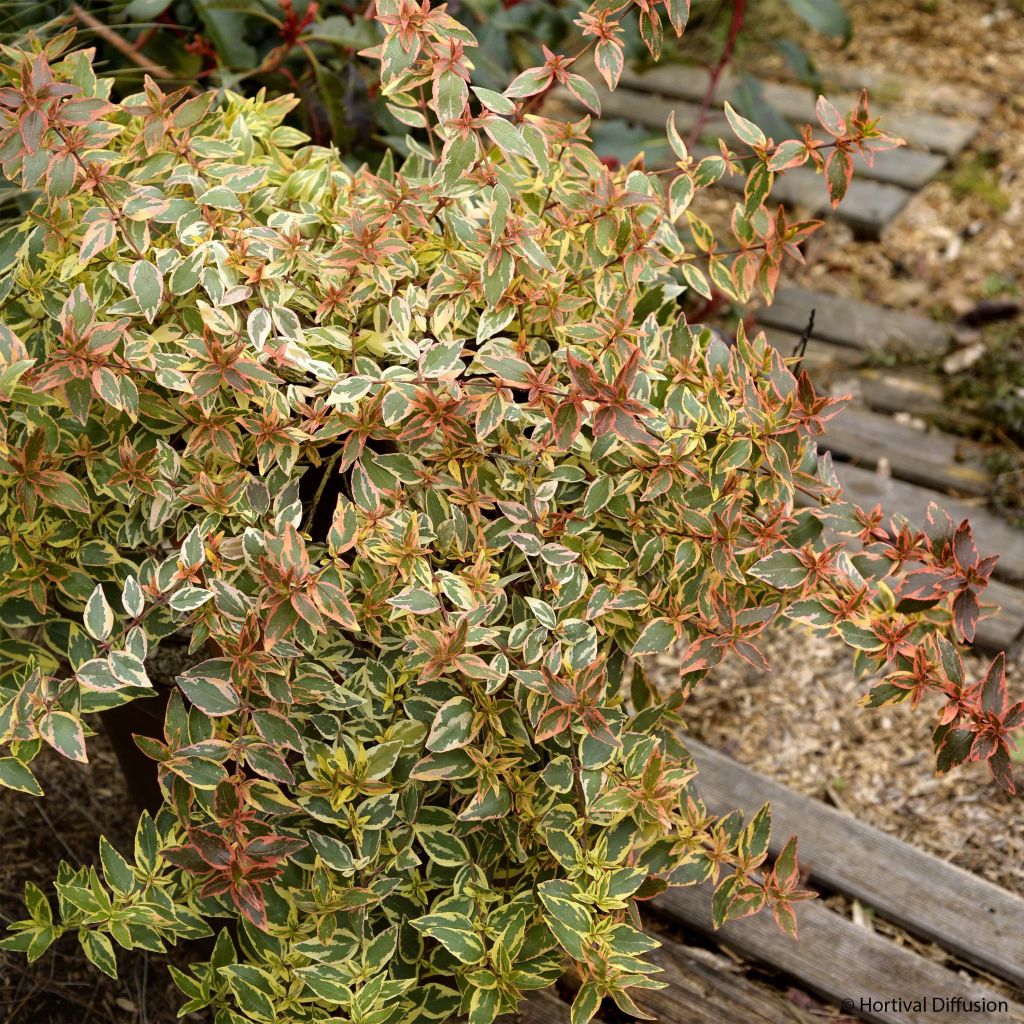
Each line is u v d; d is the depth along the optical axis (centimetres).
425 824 116
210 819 113
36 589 115
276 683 111
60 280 115
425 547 115
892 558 116
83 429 115
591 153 120
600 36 114
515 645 112
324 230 120
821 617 114
